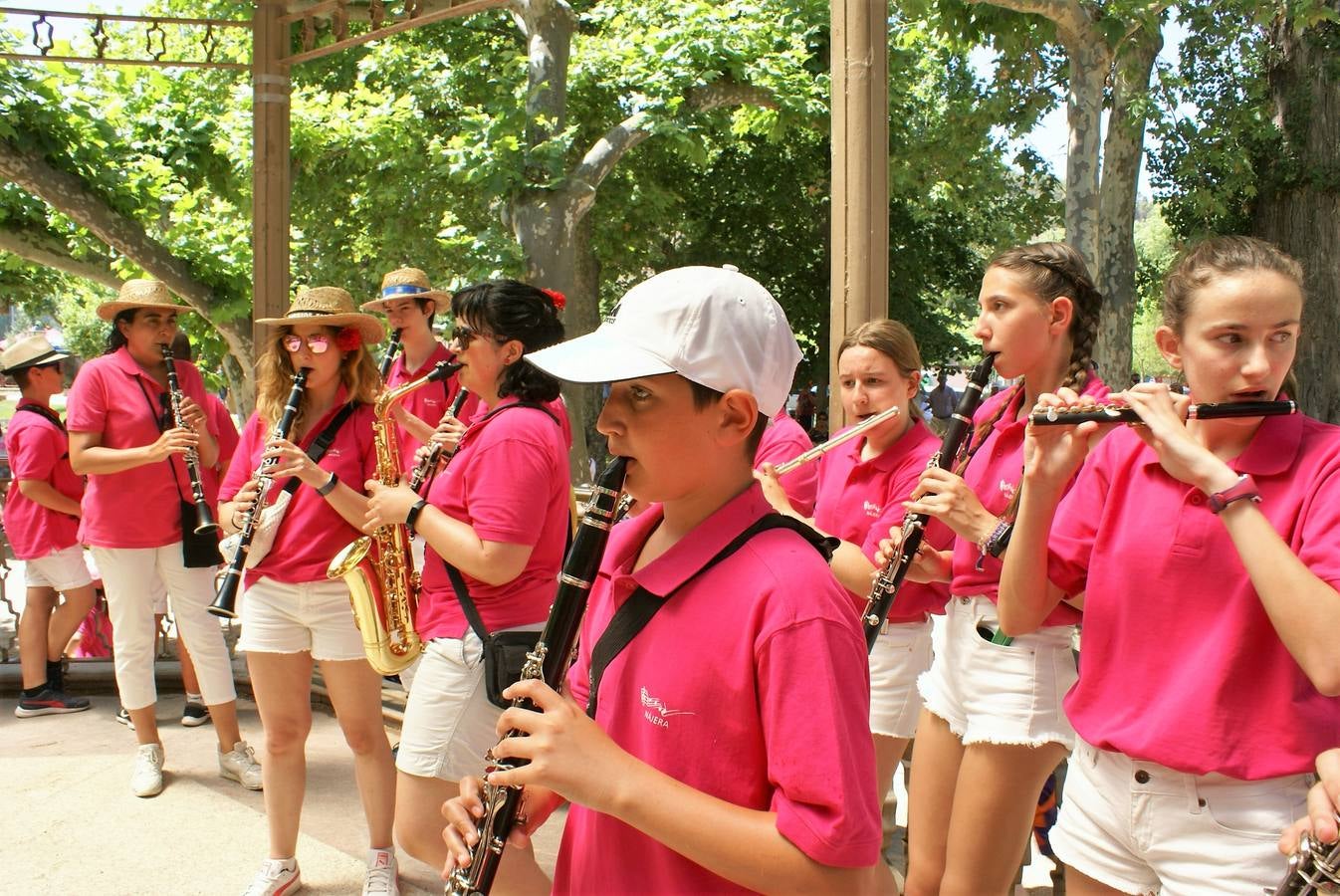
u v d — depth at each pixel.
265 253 6.61
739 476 1.53
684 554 1.48
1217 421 1.93
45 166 8.55
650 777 1.38
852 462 3.33
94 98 9.75
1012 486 2.73
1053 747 2.54
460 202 12.20
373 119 11.69
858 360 3.24
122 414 4.65
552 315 3.05
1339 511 1.75
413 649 3.44
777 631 1.37
